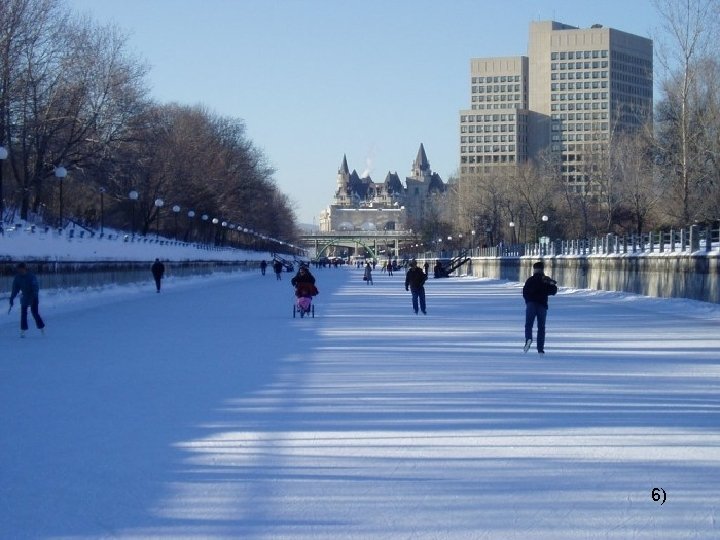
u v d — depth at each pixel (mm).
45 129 63000
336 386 16391
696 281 41594
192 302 48250
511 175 127188
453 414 13539
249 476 9945
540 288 21922
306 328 30438
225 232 132875
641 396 15211
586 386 16359
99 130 69500
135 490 9422
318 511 8641
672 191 74812
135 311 40000
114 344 24516
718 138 65750
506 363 20016
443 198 179000
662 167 81750
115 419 13266
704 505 8734
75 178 74750
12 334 27812
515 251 92438
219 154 114312
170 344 24516
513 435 12000
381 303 48688
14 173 65250
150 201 91938
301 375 17953
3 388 16281
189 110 119562
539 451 11047
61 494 9281
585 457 10719
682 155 67312
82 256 50906
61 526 8258
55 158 66375
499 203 125312
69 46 65375
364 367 19250
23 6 57531
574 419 13133
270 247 189250
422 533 7984
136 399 15047
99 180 74625
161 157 90375
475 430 12344
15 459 10773
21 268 26672
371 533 7996
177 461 10641
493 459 10641
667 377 17609
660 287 47031
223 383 16844
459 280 100000
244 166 125125
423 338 26609
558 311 40875
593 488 9367
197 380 17266
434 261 135375
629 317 36531
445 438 11820
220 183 112438
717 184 66125
